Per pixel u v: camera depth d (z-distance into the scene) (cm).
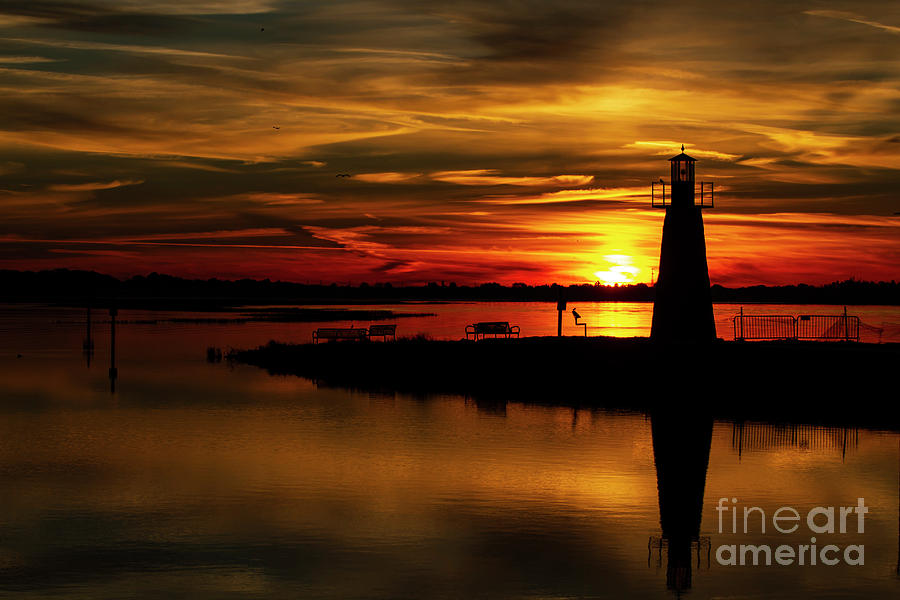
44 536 1931
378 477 2416
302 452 2705
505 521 2053
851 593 1689
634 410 3466
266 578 1708
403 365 4609
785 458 2678
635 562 1825
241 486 2312
